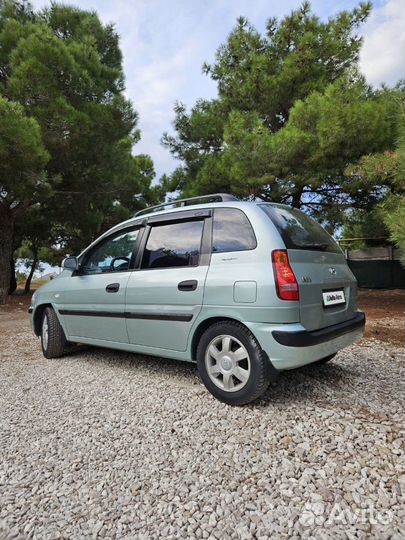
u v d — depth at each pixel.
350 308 3.24
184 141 10.95
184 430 2.48
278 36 9.26
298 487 1.84
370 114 6.91
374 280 13.50
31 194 9.16
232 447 2.24
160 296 3.19
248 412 2.70
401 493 1.76
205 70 10.16
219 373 2.88
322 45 8.87
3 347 5.23
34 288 20.22
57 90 8.50
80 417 2.74
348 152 7.45
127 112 10.37
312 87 8.71
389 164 4.20
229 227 2.94
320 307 2.75
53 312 4.50
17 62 8.25
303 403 2.83
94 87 9.58
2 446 2.35
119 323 3.60
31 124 7.38
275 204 3.20
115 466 2.09
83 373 3.79
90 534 1.58
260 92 9.16
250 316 2.61
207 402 2.90
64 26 10.77
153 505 1.75
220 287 2.77
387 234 8.98
